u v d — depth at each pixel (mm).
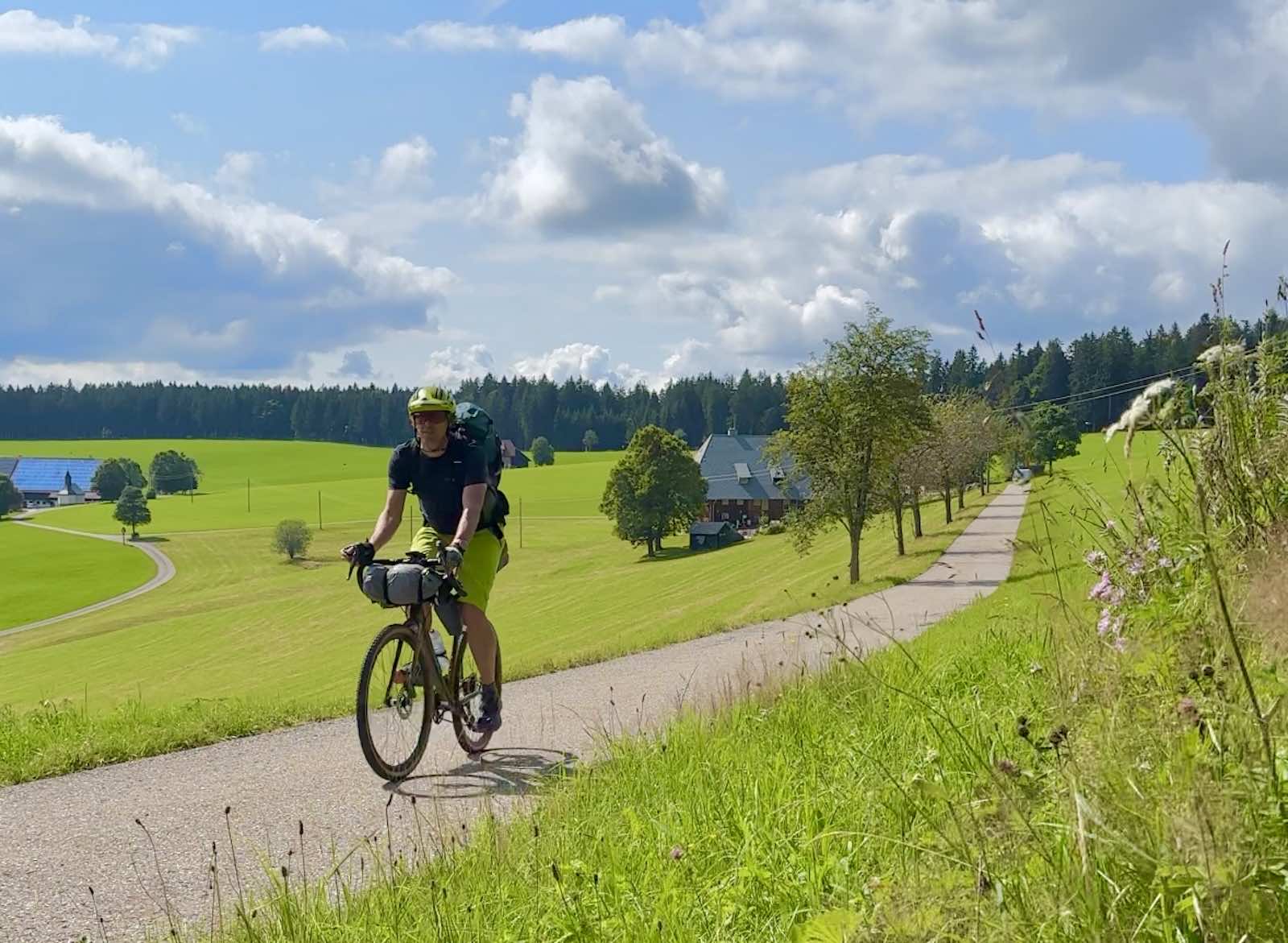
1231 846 2092
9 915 3953
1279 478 3607
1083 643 3795
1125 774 2482
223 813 5293
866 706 5734
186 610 85750
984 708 5078
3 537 144750
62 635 77375
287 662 47781
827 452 41500
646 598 59031
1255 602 2631
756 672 8102
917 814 3408
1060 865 2389
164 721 8078
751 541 105250
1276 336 3898
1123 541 4000
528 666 12711
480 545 6438
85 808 5551
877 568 46812
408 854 4371
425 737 6121
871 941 2371
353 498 177500
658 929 2982
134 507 142000
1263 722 2307
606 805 4355
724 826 3791
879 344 40938
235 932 3428
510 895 3352
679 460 107562
